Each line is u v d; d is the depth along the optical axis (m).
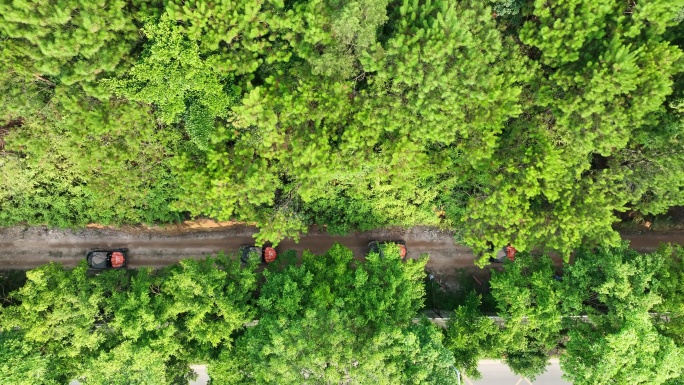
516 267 32.69
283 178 34.19
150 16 26.41
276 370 26.00
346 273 31.88
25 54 26.25
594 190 30.36
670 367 26.17
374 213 36.72
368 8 24.83
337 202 36.34
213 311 30.19
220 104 28.09
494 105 27.80
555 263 40.41
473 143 29.12
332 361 25.95
